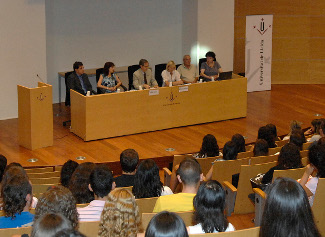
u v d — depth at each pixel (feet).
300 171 15.83
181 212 11.55
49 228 6.86
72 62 36.06
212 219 10.00
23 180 11.25
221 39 39.34
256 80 39.96
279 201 8.04
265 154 19.99
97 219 12.20
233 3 39.11
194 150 27.32
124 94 28.66
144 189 14.32
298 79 42.98
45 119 27.02
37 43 32.37
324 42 42.42
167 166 26.50
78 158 25.85
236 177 18.71
